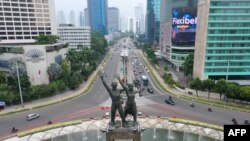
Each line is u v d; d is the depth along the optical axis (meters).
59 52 141.12
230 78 127.62
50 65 123.88
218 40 121.12
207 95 114.00
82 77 138.62
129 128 42.25
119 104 42.50
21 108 96.94
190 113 90.00
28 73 119.69
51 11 190.25
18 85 103.31
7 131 75.81
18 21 173.75
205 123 76.75
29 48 118.56
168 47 199.88
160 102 104.25
